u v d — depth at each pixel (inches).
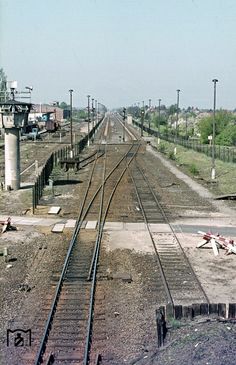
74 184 2402.8
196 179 2635.3
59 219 1660.9
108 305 935.7
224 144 4928.6
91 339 798.5
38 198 1948.8
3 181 2421.3
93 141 5344.5
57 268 1141.7
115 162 3410.4
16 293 993.5
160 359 711.1
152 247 1330.0
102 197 2027.6
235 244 1321.4
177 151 4286.4
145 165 3294.8
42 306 927.7
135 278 1085.1
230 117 6235.2
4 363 727.1
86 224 1582.2
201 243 1323.8
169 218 1694.1
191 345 719.7
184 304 938.7
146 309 920.9
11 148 2175.2
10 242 1363.2
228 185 2402.8
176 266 1166.3
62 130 6530.5
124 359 742.5
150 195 2124.8
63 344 781.3
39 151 4119.1
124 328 840.9
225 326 774.5
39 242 1369.3
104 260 1210.0
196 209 1854.1
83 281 1063.0
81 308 921.5
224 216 1739.7
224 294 993.5
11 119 2129.7
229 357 673.0
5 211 1770.4
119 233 1478.8
